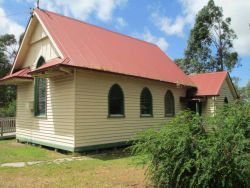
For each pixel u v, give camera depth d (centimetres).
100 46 1769
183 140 665
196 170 655
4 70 5184
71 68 1362
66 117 1470
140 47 2266
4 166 1149
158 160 718
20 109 1950
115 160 1289
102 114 1545
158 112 1973
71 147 1422
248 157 632
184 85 2147
